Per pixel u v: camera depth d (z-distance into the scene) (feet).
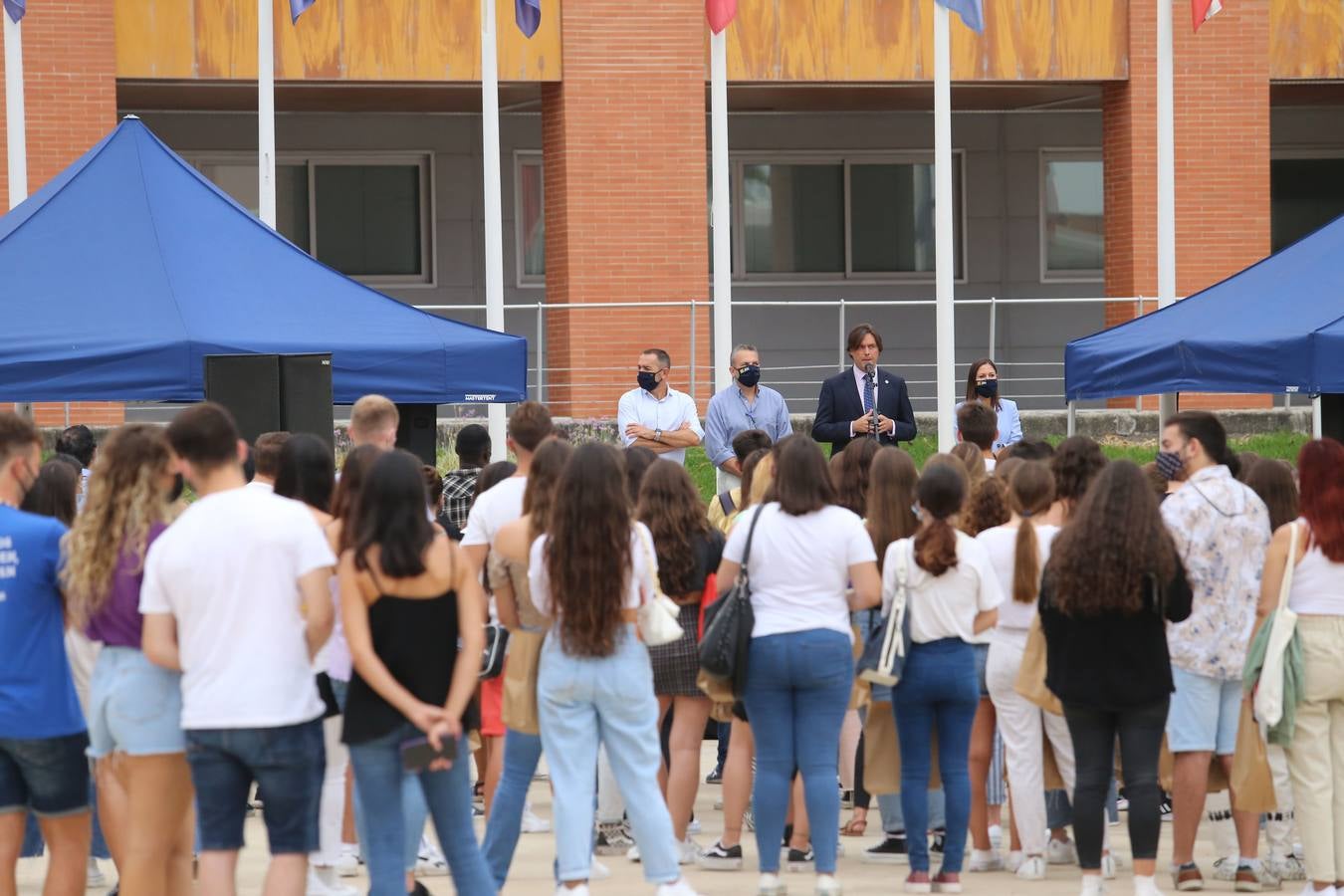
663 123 129.29
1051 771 52.85
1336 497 45.98
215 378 63.98
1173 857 50.26
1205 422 48.80
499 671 54.39
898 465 50.52
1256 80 134.92
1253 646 46.50
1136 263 134.00
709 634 45.73
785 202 156.56
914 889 48.96
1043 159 158.30
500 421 105.70
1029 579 49.83
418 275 151.23
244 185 147.43
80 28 120.26
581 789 42.45
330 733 47.55
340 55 124.67
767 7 129.90
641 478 52.85
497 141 104.27
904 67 131.44
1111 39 133.28
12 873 40.96
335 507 46.50
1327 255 73.77
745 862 54.39
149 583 36.88
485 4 103.76
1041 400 157.38
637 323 129.08
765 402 82.89
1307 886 46.91
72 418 121.29
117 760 38.83
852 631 51.13
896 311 157.17
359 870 53.72
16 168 101.45
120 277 68.85
